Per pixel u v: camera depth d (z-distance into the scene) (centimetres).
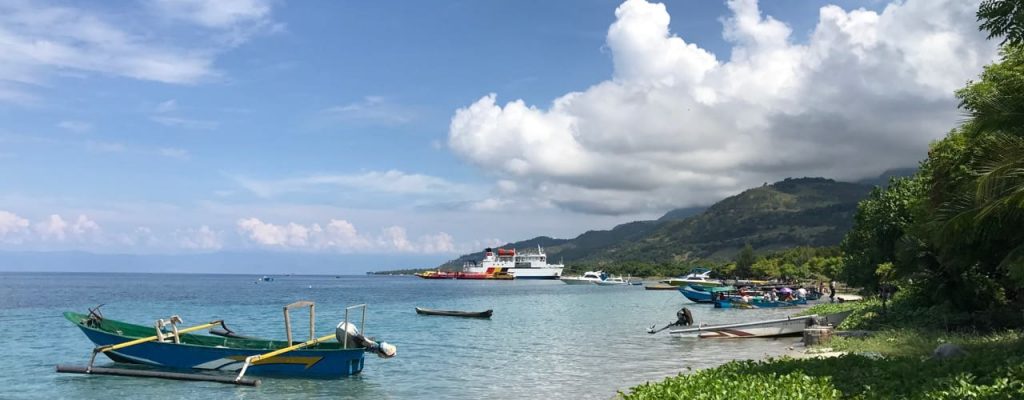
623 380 2523
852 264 5541
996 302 3516
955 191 2264
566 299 10300
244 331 5044
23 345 3750
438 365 2941
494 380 2555
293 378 2573
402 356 3247
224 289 15862
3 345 3750
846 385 1564
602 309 7519
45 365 2942
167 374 2527
